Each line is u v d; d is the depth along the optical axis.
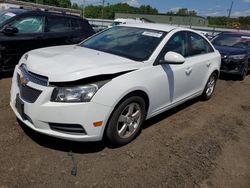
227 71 8.30
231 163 3.45
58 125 2.98
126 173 2.98
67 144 3.39
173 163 3.27
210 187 2.93
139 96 3.47
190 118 4.78
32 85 3.00
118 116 3.22
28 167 2.90
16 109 3.33
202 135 4.14
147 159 3.29
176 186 2.87
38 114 2.95
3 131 3.56
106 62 3.31
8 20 5.98
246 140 4.17
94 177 2.86
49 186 2.66
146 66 3.56
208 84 5.59
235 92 7.06
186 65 4.39
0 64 5.89
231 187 2.98
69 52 3.68
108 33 4.54
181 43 4.41
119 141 3.39
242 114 5.34
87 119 2.94
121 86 3.12
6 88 5.36
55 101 2.89
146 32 4.22
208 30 35.62
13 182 2.67
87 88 2.92
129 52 3.82
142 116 3.64
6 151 3.14
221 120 4.87
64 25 7.08
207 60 5.14
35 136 3.50
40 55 3.43
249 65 9.23
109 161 3.15
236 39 9.41
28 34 6.23
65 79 2.87
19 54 6.14
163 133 4.04
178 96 4.40
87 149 3.33
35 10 6.68
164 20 64.50
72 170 2.92
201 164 3.32
